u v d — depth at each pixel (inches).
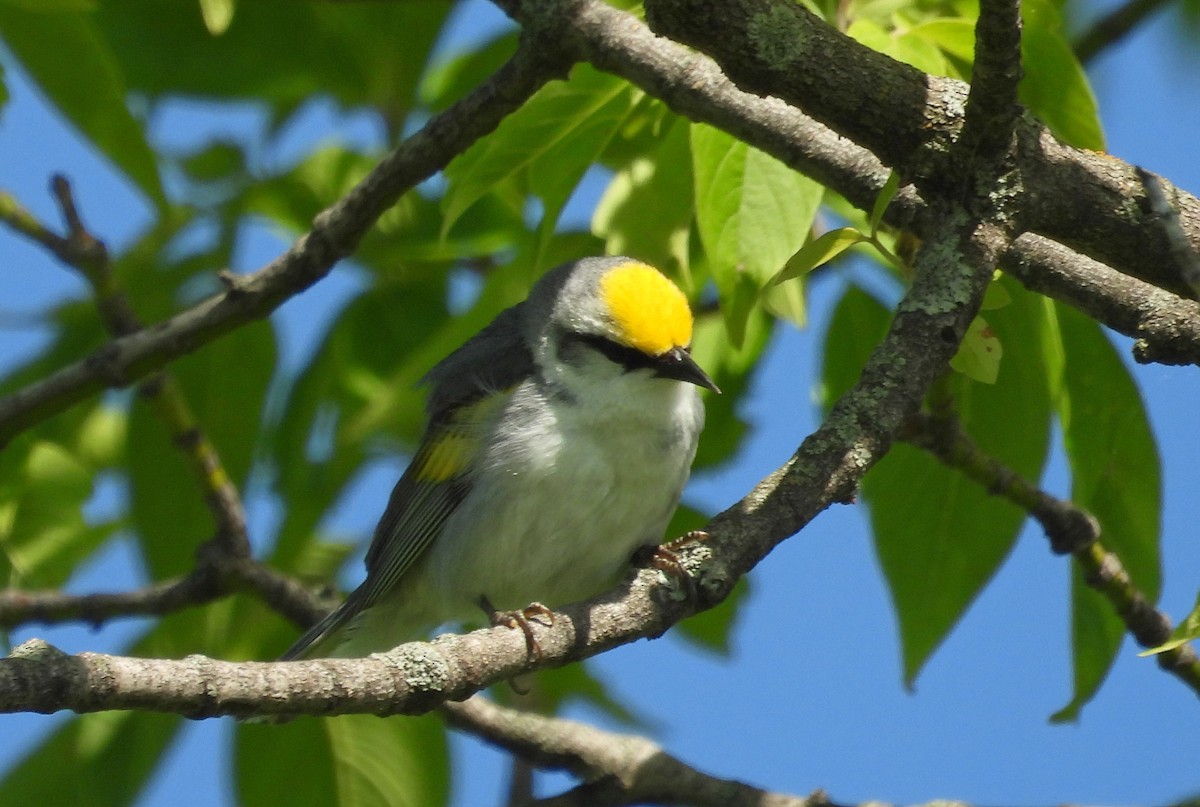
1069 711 387.5
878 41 322.0
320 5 488.4
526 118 360.2
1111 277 301.9
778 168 317.1
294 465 467.5
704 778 414.0
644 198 386.9
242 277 395.5
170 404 414.3
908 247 318.0
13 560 442.0
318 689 241.4
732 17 271.6
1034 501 370.9
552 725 418.9
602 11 332.8
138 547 450.0
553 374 420.8
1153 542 376.2
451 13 489.7
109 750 421.4
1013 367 370.6
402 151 362.0
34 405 406.3
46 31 385.4
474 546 419.2
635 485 414.0
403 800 416.5
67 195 405.4
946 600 390.6
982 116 271.6
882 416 278.5
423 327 485.1
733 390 486.3
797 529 284.7
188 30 484.1
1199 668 381.7
